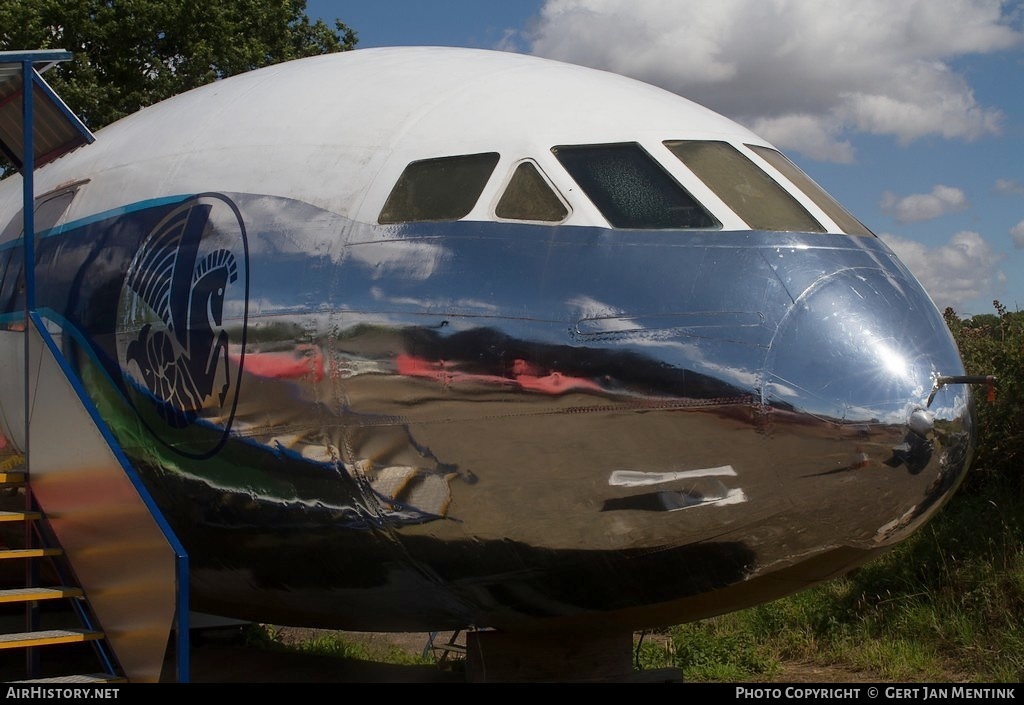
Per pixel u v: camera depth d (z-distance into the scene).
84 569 5.41
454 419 4.79
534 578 4.94
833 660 8.19
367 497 4.98
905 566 8.94
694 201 5.00
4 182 8.38
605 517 4.70
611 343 4.65
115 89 18.23
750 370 4.57
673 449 4.61
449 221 5.07
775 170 5.44
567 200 5.02
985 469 9.80
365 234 5.16
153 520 4.83
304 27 22.73
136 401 5.75
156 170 6.14
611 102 5.49
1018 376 9.65
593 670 5.55
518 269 4.86
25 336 5.98
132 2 18.30
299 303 5.15
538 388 4.68
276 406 5.15
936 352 4.82
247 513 5.34
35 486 5.89
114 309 5.95
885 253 5.32
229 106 6.21
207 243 5.60
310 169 5.48
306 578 5.44
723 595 4.97
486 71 5.84
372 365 4.93
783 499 4.59
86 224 6.38
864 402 4.54
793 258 4.87
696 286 4.73
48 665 8.27
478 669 5.58
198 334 5.46
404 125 5.46
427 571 5.07
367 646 9.69
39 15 17.69
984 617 7.95
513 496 4.76
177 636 4.71
